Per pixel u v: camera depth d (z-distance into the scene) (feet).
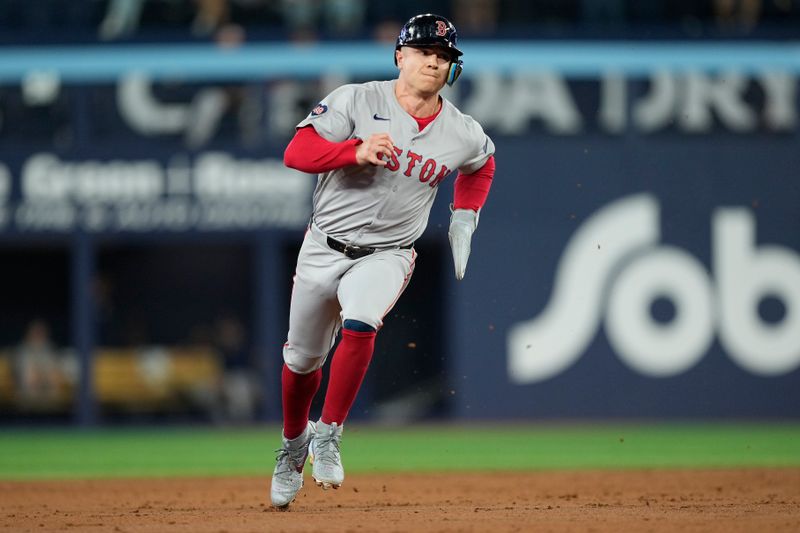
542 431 155.63
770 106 167.43
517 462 120.78
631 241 165.27
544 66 165.78
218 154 165.89
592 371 164.25
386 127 59.26
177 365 176.24
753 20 181.47
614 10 180.65
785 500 73.56
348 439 149.48
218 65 167.02
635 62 167.32
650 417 163.94
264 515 64.13
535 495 82.84
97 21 180.45
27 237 165.68
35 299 196.03
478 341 164.04
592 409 163.94
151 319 196.44
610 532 54.24
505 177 164.86
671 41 169.17
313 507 70.03
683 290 165.07
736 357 164.86
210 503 77.46
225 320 196.95
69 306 196.24
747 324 165.17
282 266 179.32
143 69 167.02
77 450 137.59
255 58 167.53
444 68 58.54
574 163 165.48
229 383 176.65
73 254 165.78
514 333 164.14
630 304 164.55
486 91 165.27
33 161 165.78
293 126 166.81
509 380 164.14
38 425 173.58
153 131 166.61
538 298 164.55
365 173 59.36
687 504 70.18
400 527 56.18
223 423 174.50
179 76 166.81
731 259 165.78
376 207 59.98
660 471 103.19
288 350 63.16
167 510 69.97
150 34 169.27
